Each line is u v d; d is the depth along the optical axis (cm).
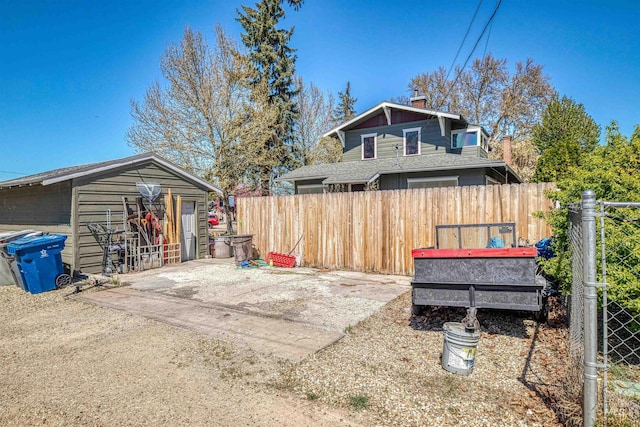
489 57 2912
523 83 2853
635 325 336
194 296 716
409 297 662
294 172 1827
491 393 315
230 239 1340
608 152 504
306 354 412
